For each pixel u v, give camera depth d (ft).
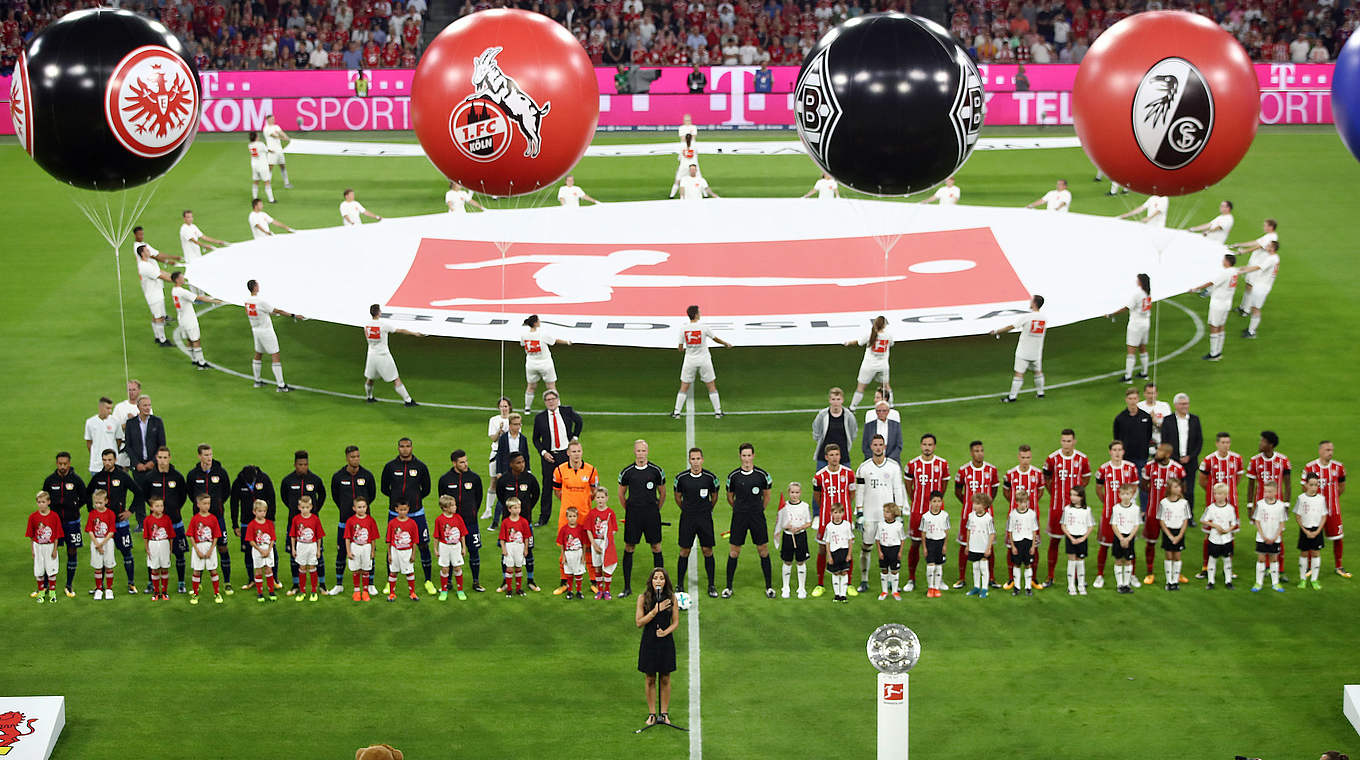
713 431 81.61
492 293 95.20
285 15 187.62
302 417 84.07
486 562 67.41
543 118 64.18
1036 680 55.67
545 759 50.65
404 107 171.32
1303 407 84.07
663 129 171.53
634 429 81.97
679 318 90.02
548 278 98.37
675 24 186.91
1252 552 67.00
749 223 113.39
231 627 60.85
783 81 169.78
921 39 61.31
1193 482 69.62
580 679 56.29
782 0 188.85
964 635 59.47
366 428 82.17
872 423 70.49
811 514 71.05
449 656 58.18
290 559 64.23
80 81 60.90
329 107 171.22
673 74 170.71
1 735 50.49
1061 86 173.99
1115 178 68.13
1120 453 63.87
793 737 51.90
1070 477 63.57
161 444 73.51
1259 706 53.57
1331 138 161.27
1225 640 58.59
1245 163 149.07
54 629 60.59
